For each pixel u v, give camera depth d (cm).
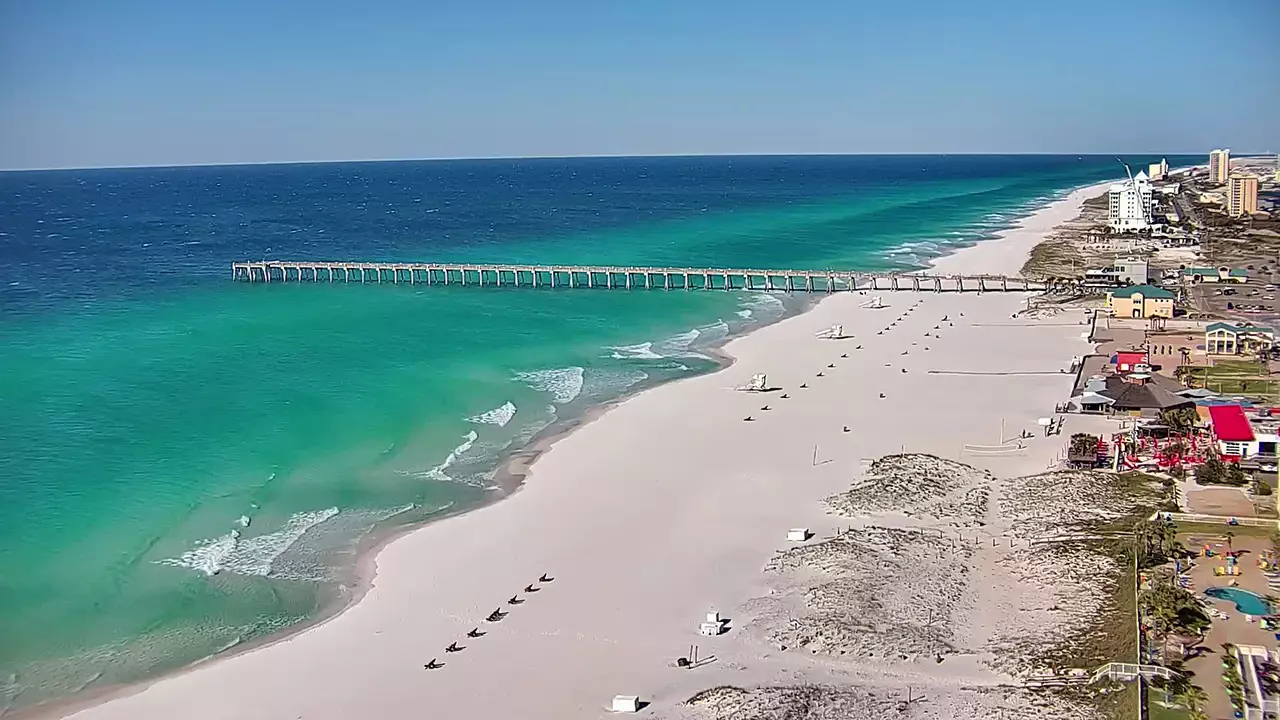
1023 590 5944
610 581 6275
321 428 9144
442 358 11800
